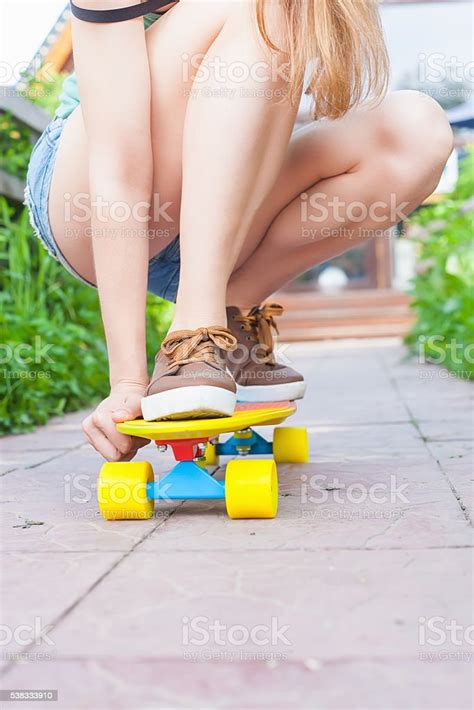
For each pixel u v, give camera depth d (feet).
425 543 4.04
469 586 3.41
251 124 4.58
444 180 18.89
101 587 3.58
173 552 4.06
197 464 4.86
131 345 4.98
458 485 5.31
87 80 4.90
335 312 30.27
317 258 5.95
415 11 30.19
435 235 18.38
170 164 5.17
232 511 4.60
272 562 3.83
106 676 2.71
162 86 4.99
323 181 5.60
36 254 12.73
